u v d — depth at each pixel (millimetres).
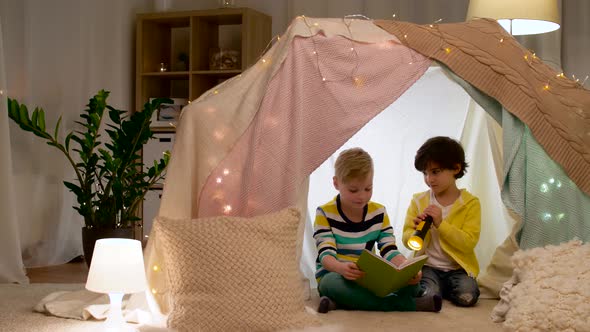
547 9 3396
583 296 1846
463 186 2801
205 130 2229
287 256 2035
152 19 4305
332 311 2223
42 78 3576
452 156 2533
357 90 2277
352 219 2459
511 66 2350
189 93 4258
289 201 2186
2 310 2264
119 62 4242
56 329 1981
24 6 3449
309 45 2291
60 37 3705
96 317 2084
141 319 1998
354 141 2902
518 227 2256
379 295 2170
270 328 1909
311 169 2225
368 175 2369
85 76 3900
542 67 2473
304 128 2240
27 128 3133
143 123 3285
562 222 2250
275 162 2203
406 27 2404
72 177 3744
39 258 3525
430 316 2170
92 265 1852
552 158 2268
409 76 2311
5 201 2912
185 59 4457
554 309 1843
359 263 2152
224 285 1916
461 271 2455
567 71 3936
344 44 2312
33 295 2568
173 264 1948
